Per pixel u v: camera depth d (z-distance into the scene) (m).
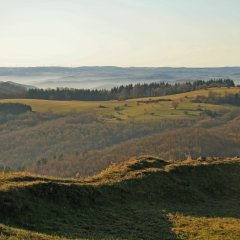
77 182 31.75
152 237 24.47
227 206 33.22
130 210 29.03
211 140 182.50
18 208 24.67
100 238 23.14
